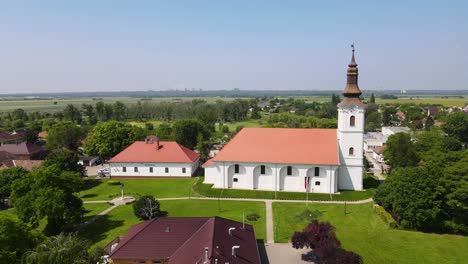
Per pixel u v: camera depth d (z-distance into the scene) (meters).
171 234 48.91
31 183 63.69
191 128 136.00
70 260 37.44
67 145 141.62
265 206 76.94
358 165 85.06
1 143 161.00
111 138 119.38
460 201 63.78
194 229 49.94
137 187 94.31
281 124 193.38
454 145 111.19
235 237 47.75
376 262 53.00
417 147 109.50
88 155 132.12
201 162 123.06
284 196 82.31
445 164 70.44
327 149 84.88
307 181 83.81
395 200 65.94
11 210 75.81
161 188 92.62
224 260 40.19
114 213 74.44
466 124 161.50
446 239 61.56
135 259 45.06
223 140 179.12
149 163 103.44
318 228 51.53
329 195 82.38
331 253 46.22
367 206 76.62
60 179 63.66
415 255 55.34
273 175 85.50
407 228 65.50
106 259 45.62
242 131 91.62
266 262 52.69
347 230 64.62
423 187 65.19
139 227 52.34
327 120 190.38
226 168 87.50
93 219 71.00
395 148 102.88
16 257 41.56
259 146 88.06
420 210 62.88
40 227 67.81
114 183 98.50
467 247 58.44
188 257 42.16
